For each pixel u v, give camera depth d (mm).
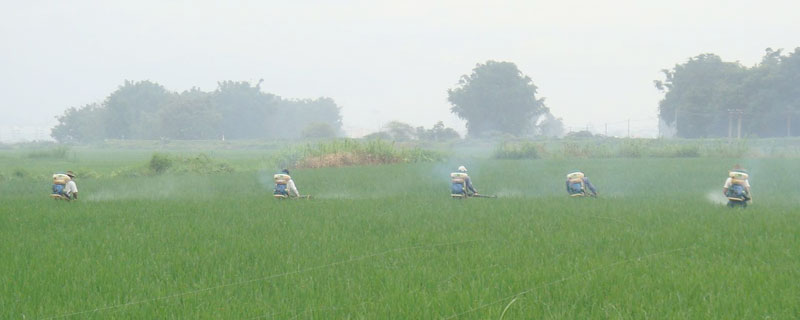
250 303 16641
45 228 31406
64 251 24234
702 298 16375
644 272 19547
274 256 23188
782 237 25922
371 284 18609
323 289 18062
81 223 33125
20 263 22047
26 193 55219
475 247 24516
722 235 26688
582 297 16797
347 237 27484
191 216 35375
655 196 46031
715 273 19109
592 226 29734
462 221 32281
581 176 44750
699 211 35219
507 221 32094
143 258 22875
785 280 18094
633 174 69062
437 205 39875
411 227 30406
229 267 21109
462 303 16297
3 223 32875
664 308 15633
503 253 23062
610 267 20266
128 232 29406
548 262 21359
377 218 33562
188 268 21250
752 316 14930
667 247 24203
